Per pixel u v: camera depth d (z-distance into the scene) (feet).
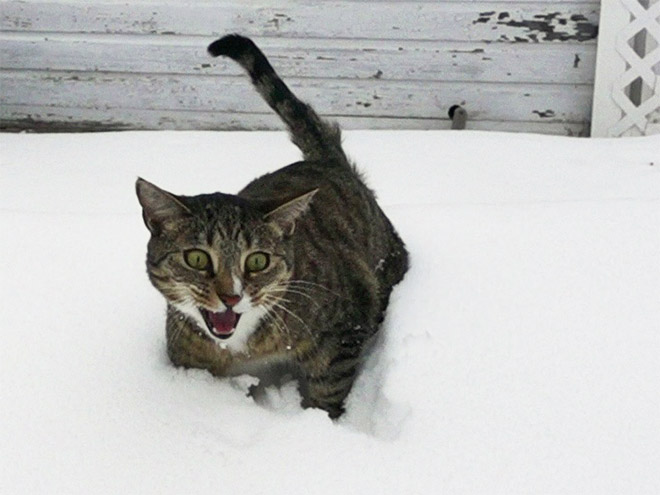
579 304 4.08
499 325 4.02
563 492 3.55
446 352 3.93
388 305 4.22
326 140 4.53
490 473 3.60
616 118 6.03
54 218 4.52
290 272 3.79
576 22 5.96
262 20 6.15
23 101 6.48
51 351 3.96
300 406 3.99
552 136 5.82
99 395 3.83
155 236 3.75
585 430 3.70
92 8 6.20
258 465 3.64
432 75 6.17
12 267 4.27
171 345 3.92
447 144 5.66
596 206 4.53
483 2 5.97
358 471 3.62
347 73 6.22
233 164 5.47
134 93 6.38
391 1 6.03
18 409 3.78
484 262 4.29
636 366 3.87
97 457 3.66
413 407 3.78
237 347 3.87
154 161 5.53
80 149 5.71
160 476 3.61
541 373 3.85
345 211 4.18
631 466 3.60
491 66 6.11
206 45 6.22
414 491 3.57
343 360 3.95
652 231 4.36
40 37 6.30
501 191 5.17
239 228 3.69
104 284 4.22
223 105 6.34
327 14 6.09
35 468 3.63
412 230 4.52
